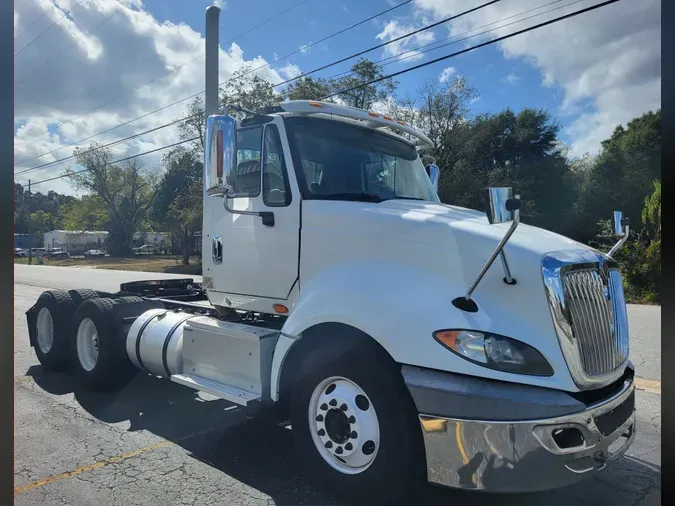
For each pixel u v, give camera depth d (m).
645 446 4.24
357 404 3.17
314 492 3.43
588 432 2.66
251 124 4.17
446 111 29.64
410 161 4.73
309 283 3.73
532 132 35.19
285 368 3.67
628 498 3.36
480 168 31.72
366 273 3.34
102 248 68.69
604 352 3.00
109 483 3.56
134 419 4.86
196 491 3.44
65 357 6.34
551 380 2.68
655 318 11.69
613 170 31.25
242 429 4.60
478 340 2.76
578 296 2.86
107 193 59.72
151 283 7.13
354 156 4.24
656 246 16.53
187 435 4.46
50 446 4.21
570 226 32.78
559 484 2.62
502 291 2.88
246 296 4.26
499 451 2.63
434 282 3.08
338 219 3.63
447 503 3.30
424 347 2.85
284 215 3.92
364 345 3.15
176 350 4.71
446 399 2.75
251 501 3.31
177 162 56.69
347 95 27.89
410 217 3.34
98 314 5.54
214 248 4.53
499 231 3.11
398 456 2.94
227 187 3.52
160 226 63.84
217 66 6.80
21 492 3.43
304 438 3.43
